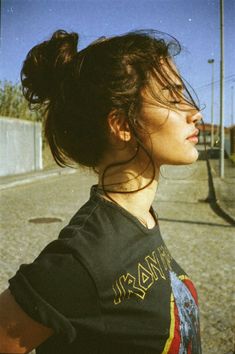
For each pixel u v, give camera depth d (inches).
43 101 37.3
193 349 36.4
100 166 36.9
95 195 35.2
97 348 30.7
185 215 442.0
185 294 36.9
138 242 33.2
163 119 33.8
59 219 411.5
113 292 30.2
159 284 33.7
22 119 1024.9
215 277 232.1
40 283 28.3
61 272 28.7
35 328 28.6
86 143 35.4
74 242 29.7
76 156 36.8
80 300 29.0
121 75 32.9
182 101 35.0
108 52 33.4
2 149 916.0
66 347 31.0
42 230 361.1
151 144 34.3
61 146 37.0
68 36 35.0
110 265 30.2
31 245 307.9
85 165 37.4
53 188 702.5
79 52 34.6
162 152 34.5
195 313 37.8
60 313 28.5
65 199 559.2
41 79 35.9
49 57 35.1
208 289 213.0
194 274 238.2
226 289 212.4
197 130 36.4
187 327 35.5
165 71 34.5
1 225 380.5
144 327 31.7
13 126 959.6
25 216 426.9
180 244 312.8
